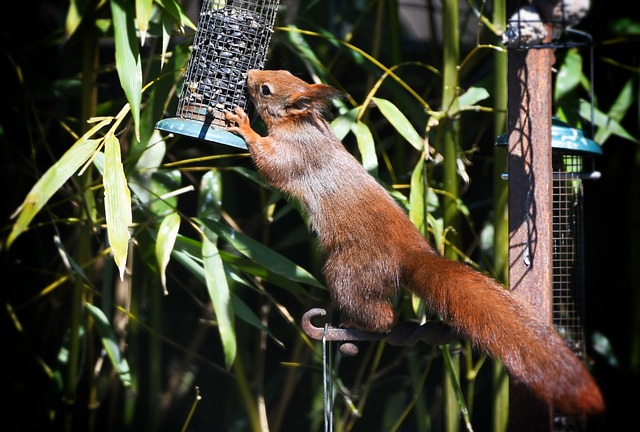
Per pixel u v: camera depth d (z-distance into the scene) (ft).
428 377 38.22
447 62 31.01
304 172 26.53
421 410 35.47
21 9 37.96
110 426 37.04
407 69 39.70
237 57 28.43
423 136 34.09
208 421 37.91
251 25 28.78
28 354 37.14
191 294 34.27
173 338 38.11
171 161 37.06
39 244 36.65
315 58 32.76
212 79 27.96
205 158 31.07
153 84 30.12
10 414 37.50
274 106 27.12
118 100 33.06
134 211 31.94
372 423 38.14
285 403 36.78
